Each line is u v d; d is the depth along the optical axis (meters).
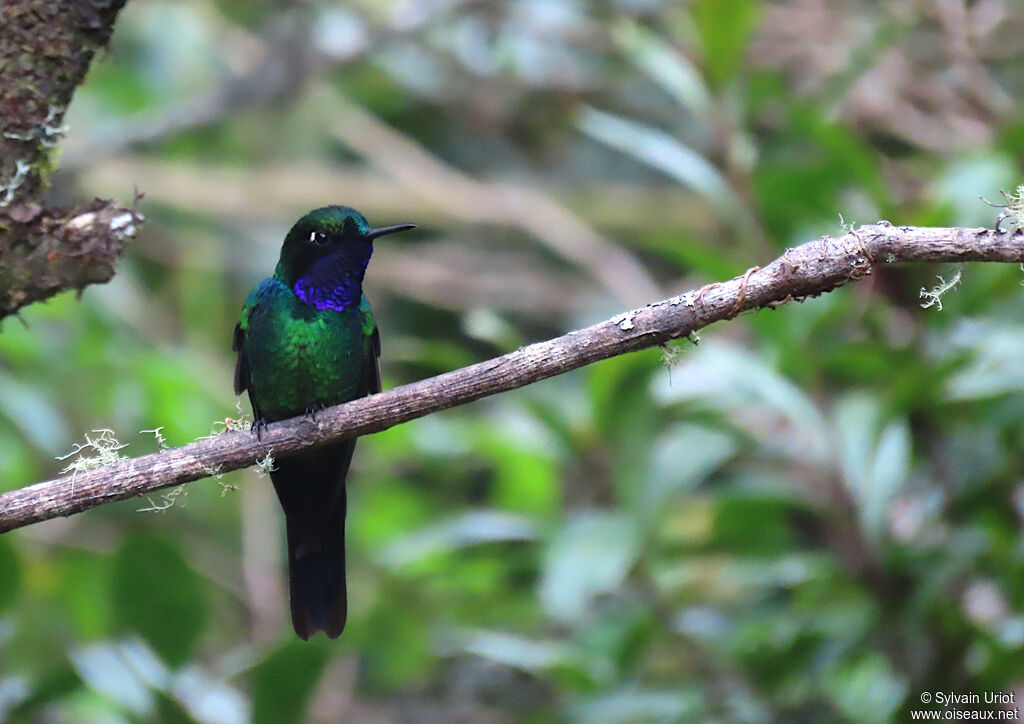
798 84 12.73
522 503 10.20
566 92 14.84
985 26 12.08
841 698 8.91
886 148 12.45
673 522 10.32
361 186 15.02
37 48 5.18
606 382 8.39
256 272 15.21
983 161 8.63
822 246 5.17
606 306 14.36
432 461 11.37
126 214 5.34
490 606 10.29
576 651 8.90
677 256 8.63
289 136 15.62
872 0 12.77
